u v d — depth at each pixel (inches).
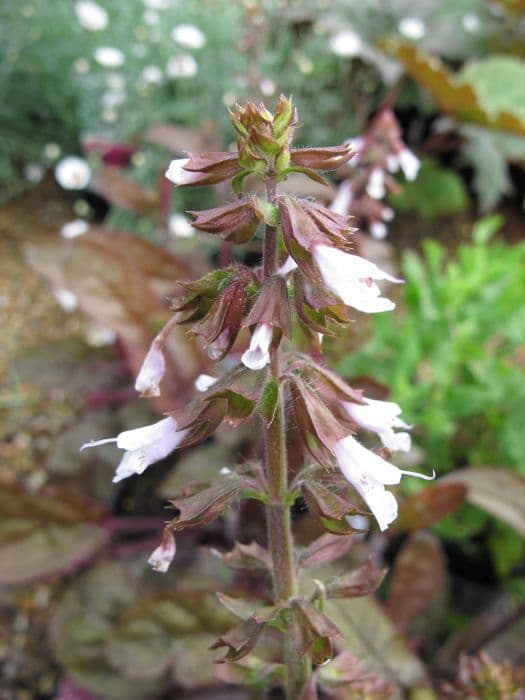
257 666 4.6
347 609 6.0
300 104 14.2
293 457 4.1
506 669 5.9
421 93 15.4
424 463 8.6
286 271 3.4
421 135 16.5
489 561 8.9
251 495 4.0
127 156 11.9
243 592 6.6
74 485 9.3
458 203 15.6
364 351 8.7
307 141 14.2
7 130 15.4
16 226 15.0
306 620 3.9
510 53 16.1
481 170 14.6
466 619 8.2
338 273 3.0
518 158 13.9
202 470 7.9
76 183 12.4
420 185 15.5
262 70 13.5
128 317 8.5
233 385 3.4
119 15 14.9
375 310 3.0
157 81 13.6
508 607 8.3
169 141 10.5
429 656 7.7
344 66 14.6
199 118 14.4
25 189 15.8
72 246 8.6
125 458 3.6
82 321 13.2
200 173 3.4
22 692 8.2
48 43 15.0
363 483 3.4
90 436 9.4
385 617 6.1
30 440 11.1
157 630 6.7
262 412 3.6
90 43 14.9
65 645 7.3
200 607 6.7
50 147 14.9
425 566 6.9
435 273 9.5
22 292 13.6
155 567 3.8
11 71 15.0
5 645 8.7
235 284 3.4
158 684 7.0
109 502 9.2
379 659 5.9
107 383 9.9
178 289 9.3
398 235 15.3
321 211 3.3
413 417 8.2
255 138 3.2
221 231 3.4
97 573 7.8
